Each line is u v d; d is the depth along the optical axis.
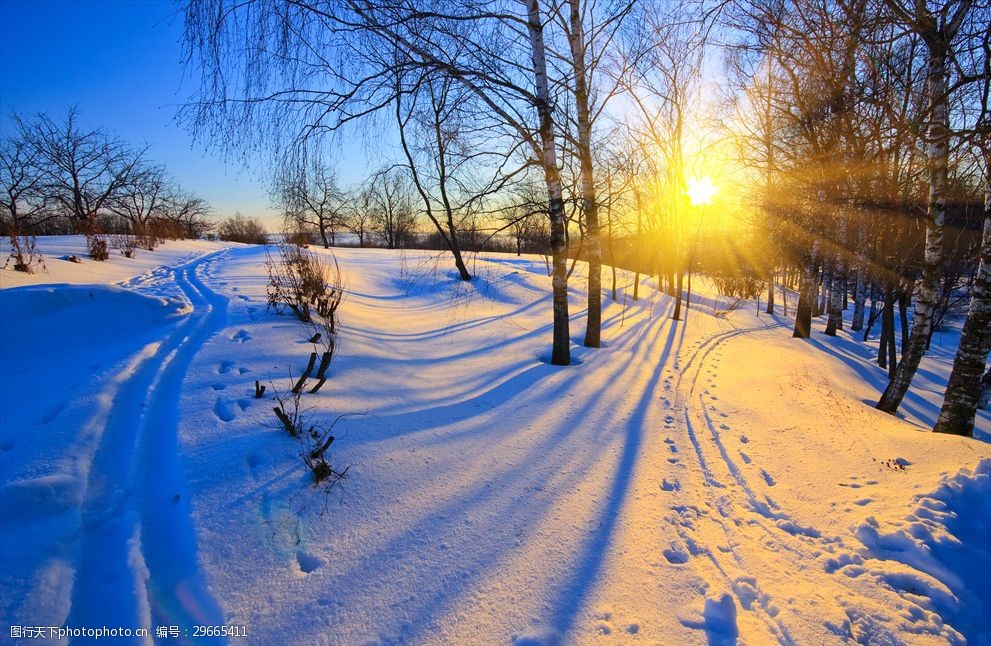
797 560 2.98
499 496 3.60
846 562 2.91
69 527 2.71
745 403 6.23
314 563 2.73
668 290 22.72
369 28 4.47
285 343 6.16
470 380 6.42
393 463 3.82
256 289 10.09
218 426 3.81
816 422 5.44
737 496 3.81
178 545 2.70
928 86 5.67
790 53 6.41
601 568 2.86
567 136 6.44
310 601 2.47
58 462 3.19
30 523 2.66
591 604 2.57
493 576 2.75
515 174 6.23
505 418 5.12
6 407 4.38
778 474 4.13
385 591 2.59
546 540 3.10
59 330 5.76
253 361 5.38
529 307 13.98
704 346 11.05
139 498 3.05
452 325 10.41
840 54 5.77
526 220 7.50
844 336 17.30
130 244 15.75
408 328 9.69
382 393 5.30
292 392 4.50
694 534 3.28
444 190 15.43
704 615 2.53
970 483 3.36
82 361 5.29
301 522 2.98
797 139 9.98
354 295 12.50
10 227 9.91
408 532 3.08
